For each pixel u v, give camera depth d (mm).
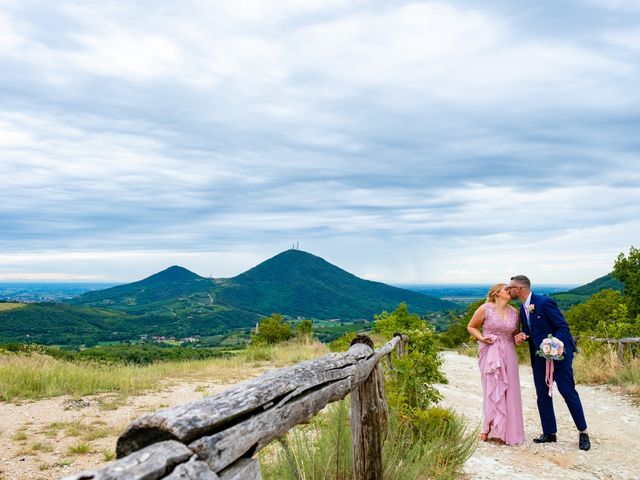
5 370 11523
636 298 24156
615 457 5785
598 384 11078
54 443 6859
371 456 3750
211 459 1569
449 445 5230
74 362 15453
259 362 17156
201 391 11000
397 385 6039
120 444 1596
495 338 6480
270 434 2027
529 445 6227
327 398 2754
